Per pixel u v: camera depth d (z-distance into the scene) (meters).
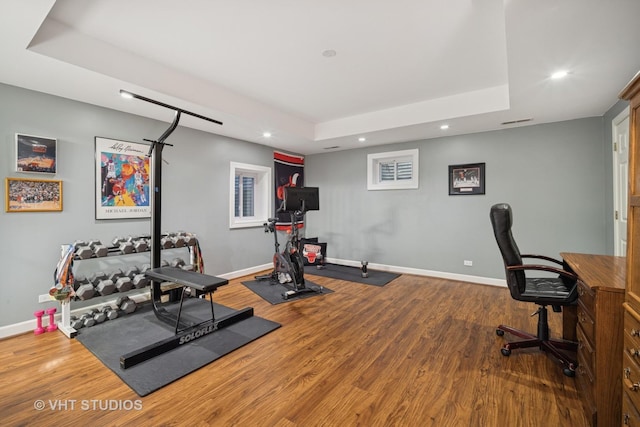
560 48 1.98
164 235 3.65
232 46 2.42
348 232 5.68
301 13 1.98
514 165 4.02
